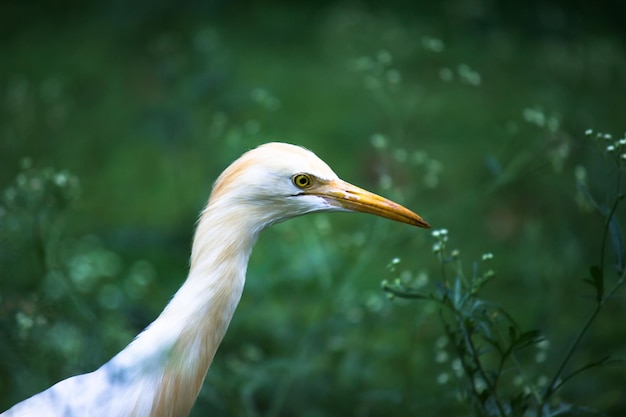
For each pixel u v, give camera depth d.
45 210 7.71
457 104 16.66
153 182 14.81
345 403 8.67
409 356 8.51
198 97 13.77
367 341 9.48
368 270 11.56
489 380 5.93
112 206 14.22
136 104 17.17
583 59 18.11
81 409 5.43
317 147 15.04
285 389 8.03
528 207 12.98
